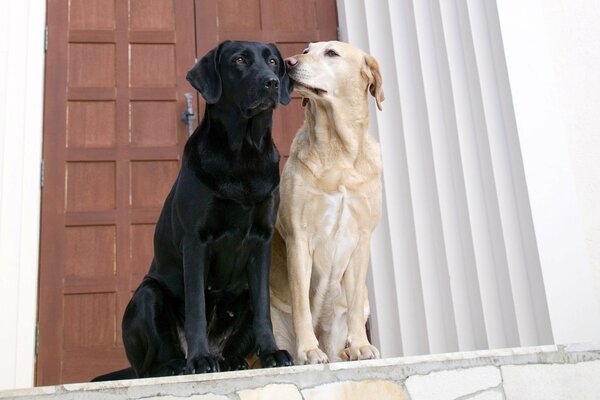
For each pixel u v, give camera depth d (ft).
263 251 8.45
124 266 13.56
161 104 14.56
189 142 8.55
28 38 14.03
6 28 13.69
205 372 7.43
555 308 11.52
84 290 13.29
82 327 13.11
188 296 7.99
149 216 13.89
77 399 6.48
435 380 7.25
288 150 14.66
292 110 14.90
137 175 14.08
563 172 12.31
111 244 13.65
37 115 13.73
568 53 13.39
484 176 12.79
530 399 7.45
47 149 13.89
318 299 9.70
